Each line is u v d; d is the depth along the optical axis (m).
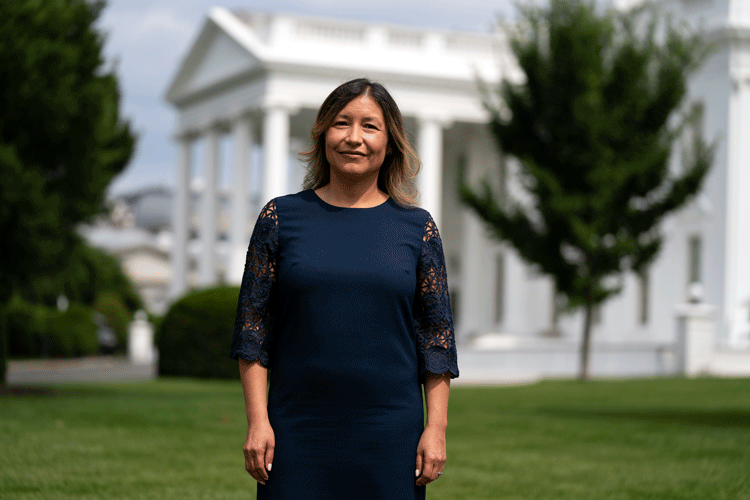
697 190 21.45
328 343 3.07
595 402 15.67
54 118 15.41
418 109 41.22
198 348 22.34
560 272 22.03
